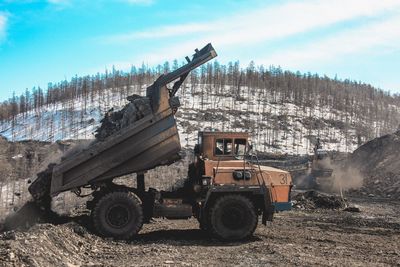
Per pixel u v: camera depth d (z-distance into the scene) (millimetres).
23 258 7168
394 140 40594
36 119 84438
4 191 19828
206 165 11062
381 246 10836
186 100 87625
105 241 10328
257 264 8336
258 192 10992
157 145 10758
